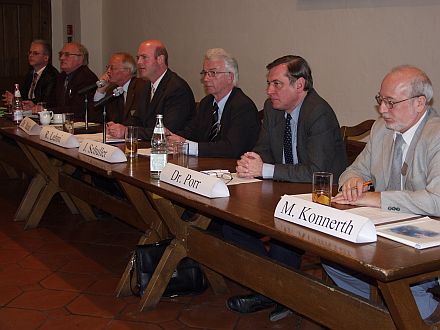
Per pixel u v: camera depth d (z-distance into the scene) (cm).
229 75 343
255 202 220
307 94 285
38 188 431
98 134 377
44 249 372
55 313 283
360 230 173
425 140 219
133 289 299
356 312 189
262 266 227
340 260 163
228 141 330
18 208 434
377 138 246
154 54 405
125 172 271
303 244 175
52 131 355
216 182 227
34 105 499
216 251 255
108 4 669
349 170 256
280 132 294
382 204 207
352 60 387
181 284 300
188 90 406
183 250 281
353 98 389
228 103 344
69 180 395
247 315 285
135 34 622
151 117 407
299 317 274
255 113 341
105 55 686
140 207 295
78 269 339
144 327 271
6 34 692
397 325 170
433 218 199
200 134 362
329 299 198
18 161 462
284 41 437
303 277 208
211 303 297
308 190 242
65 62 516
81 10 674
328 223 181
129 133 304
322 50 407
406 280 164
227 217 205
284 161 295
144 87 421
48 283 319
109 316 281
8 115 489
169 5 563
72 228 416
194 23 532
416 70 224
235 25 483
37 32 710
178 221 277
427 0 341
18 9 696
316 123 273
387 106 225
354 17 383
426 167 218
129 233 406
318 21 407
